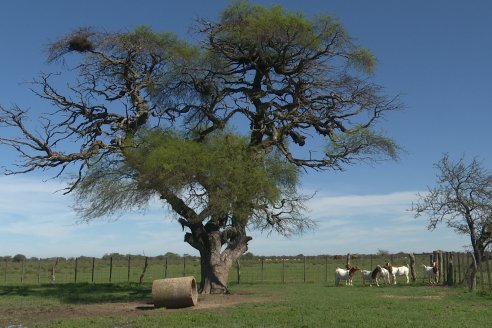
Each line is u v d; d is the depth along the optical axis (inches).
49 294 1176.8
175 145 1073.5
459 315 717.9
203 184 1059.3
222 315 739.4
